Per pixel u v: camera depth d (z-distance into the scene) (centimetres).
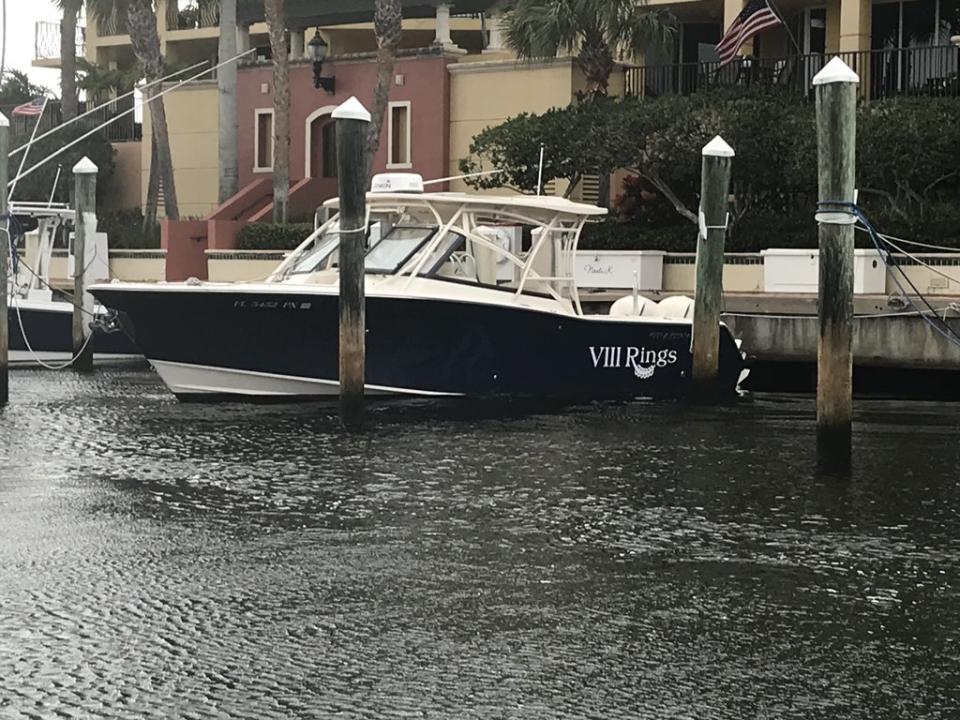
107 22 5138
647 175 3072
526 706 884
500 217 2277
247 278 3484
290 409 2131
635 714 873
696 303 2181
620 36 3353
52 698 891
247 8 4253
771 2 3241
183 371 2203
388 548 1261
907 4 3469
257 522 1361
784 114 2969
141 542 1280
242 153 4116
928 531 1328
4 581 1147
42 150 4450
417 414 2089
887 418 2069
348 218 1917
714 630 1030
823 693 908
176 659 962
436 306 2169
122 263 3788
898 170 2720
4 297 2225
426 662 958
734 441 1842
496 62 3694
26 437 1875
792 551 1255
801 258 2725
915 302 2412
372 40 4741
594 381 2281
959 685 923
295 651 979
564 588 1136
